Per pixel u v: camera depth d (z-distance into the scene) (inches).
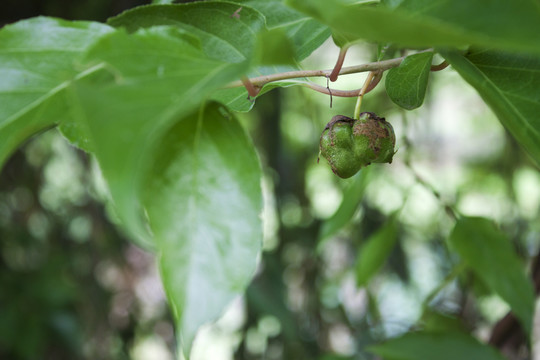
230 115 6.7
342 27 5.6
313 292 25.1
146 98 5.5
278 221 25.4
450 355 10.3
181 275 6.5
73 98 5.4
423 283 27.9
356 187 12.1
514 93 6.7
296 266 26.7
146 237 5.2
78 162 27.9
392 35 5.3
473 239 10.8
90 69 6.9
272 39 5.8
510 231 21.4
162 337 29.9
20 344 23.9
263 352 26.4
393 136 8.2
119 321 29.1
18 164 27.7
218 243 6.5
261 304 23.0
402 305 26.2
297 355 24.7
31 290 24.7
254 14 7.3
